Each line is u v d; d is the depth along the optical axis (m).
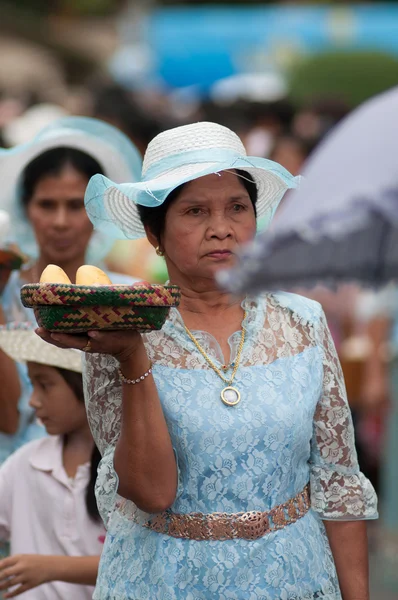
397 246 4.98
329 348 6.82
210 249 6.50
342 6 43.38
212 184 6.50
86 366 6.66
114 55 57.84
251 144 18.31
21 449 8.59
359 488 6.86
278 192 7.01
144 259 14.53
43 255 10.15
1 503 8.46
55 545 8.26
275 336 6.66
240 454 6.34
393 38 35.44
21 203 10.32
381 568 14.28
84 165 10.05
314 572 6.55
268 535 6.41
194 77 37.03
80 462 8.31
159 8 54.94
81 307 5.58
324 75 30.16
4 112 24.31
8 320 10.07
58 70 57.00
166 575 6.36
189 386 6.42
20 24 59.84
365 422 15.58
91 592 8.18
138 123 18.16
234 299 6.67
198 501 6.37
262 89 29.52
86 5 66.19
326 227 4.67
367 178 4.71
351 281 4.99
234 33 36.81
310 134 18.28
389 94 5.14
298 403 6.48
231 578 6.32
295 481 6.59
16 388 9.59
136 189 6.42
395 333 14.33
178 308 6.75
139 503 6.28
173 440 6.37
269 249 4.76
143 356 6.02
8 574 7.75
